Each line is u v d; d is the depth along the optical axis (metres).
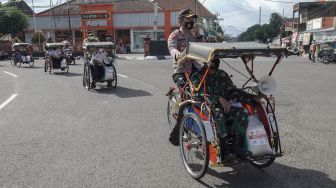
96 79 13.48
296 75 17.62
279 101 10.55
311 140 6.75
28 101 11.23
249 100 5.05
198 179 5.05
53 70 21.94
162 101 10.91
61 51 20.33
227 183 4.93
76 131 7.65
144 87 13.92
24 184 4.98
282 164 5.59
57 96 12.14
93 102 10.94
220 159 4.69
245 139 4.73
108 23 53.34
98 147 6.55
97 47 13.52
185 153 5.45
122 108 9.96
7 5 59.28
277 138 4.86
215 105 4.89
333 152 6.10
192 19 6.09
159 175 5.24
